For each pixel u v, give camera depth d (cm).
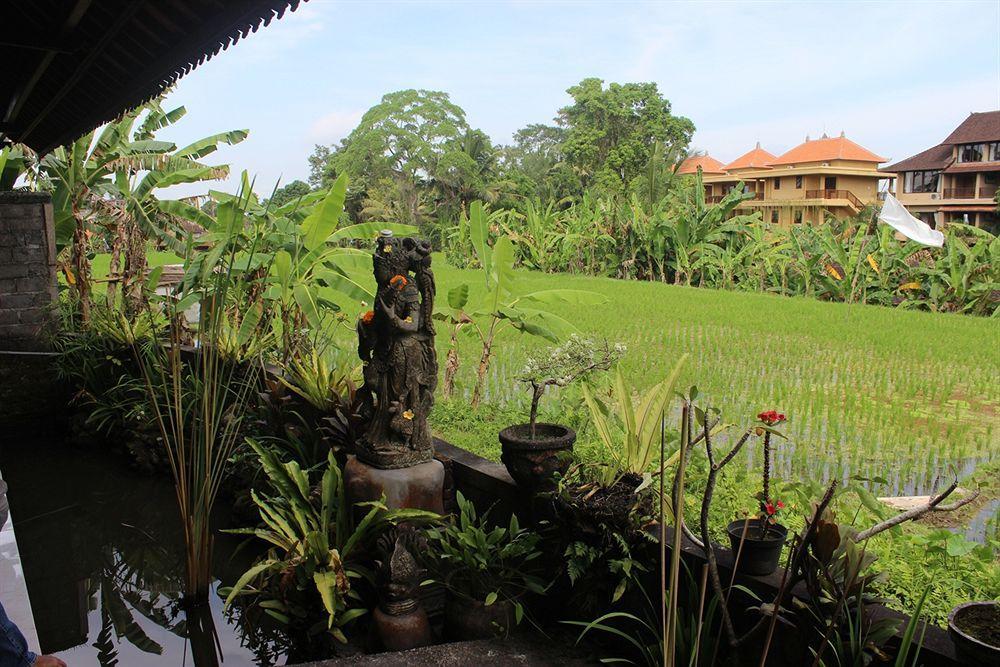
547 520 452
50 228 1062
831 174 4572
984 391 1009
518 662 416
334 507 549
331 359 920
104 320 1027
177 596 619
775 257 2323
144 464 842
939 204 4444
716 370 1097
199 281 836
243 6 420
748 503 474
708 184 5250
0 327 1045
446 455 575
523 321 917
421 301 522
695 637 354
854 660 300
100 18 506
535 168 6244
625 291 2155
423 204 5228
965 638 272
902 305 2012
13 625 299
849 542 310
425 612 480
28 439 997
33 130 903
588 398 485
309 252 861
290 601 520
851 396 928
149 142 1209
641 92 5441
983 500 600
